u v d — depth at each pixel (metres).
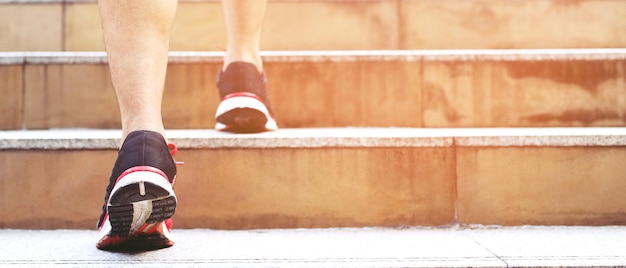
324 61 1.66
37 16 2.14
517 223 1.20
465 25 2.08
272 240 1.06
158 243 0.96
